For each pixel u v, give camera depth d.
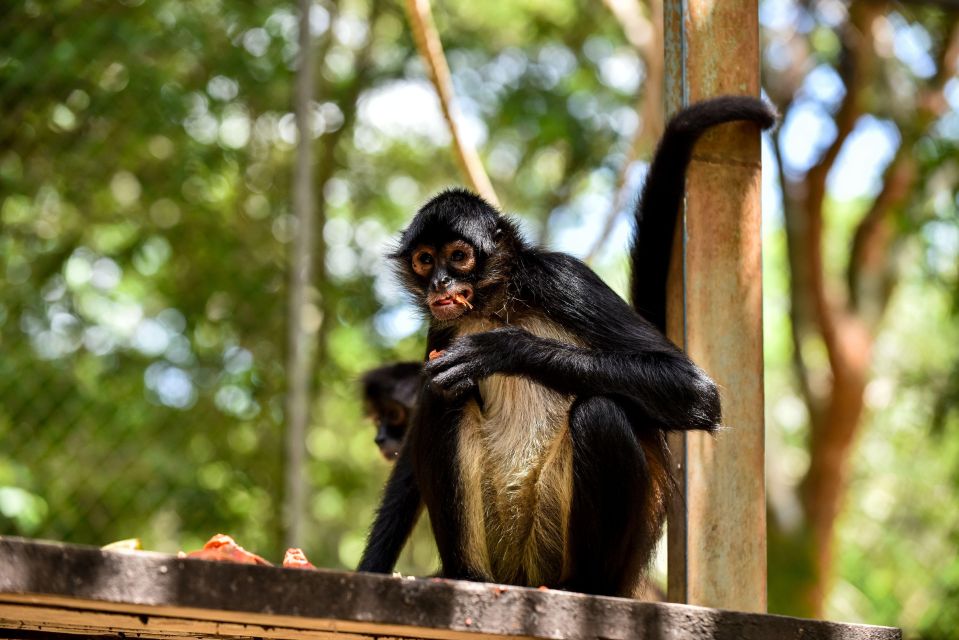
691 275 5.82
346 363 13.66
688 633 4.29
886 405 17.05
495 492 6.21
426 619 3.97
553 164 19.78
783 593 14.88
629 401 5.69
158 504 10.15
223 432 10.35
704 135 5.91
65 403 10.23
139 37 10.90
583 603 4.16
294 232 9.49
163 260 11.06
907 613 12.66
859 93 16.77
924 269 17.70
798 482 17.36
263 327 10.82
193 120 11.30
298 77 9.62
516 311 6.51
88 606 3.86
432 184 18.36
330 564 14.42
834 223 24.02
